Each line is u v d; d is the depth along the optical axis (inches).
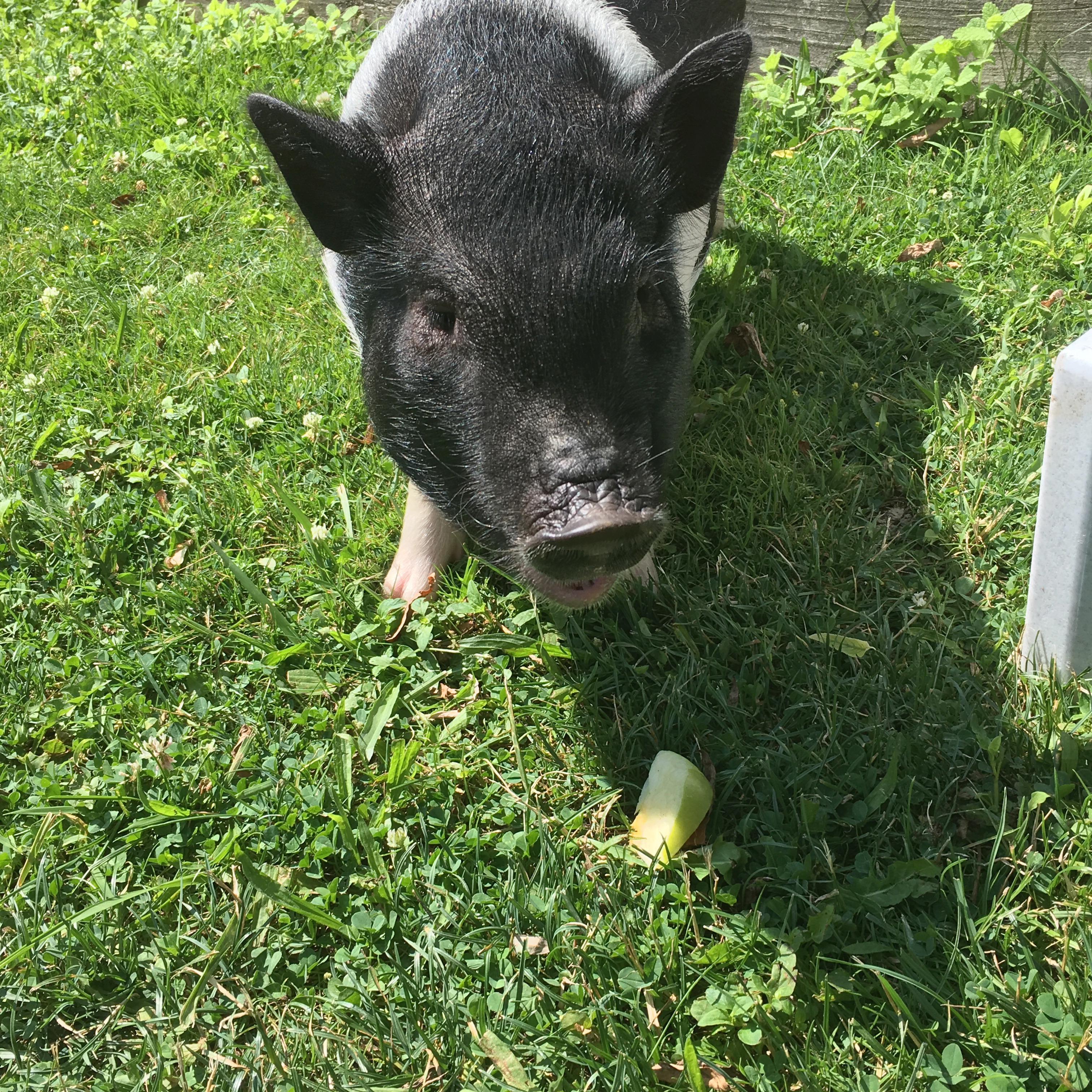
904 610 27.0
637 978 20.3
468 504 23.4
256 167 44.4
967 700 24.9
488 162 21.0
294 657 27.1
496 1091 19.1
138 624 27.9
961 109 43.4
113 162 46.0
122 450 33.0
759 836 22.7
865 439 32.1
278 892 21.3
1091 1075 18.5
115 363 36.1
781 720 24.5
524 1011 20.3
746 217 40.3
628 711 25.4
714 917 21.3
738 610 27.4
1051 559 23.7
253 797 24.0
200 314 38.0
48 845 23.3
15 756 25.1
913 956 20.0
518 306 20.3
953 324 35.0
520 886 21.8
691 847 22.5
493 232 20.5
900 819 22.4
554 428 20.3
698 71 23.3
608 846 22.5
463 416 21.8
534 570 22.2
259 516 30.8
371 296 23.5
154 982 21.2
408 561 28.7
